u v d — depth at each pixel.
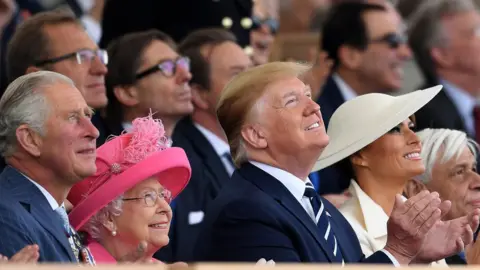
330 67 28.70
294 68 18.48
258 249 17.31
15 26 26.95
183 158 18.44
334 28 28.61
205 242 17.80
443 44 30.39
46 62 21.50
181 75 23.25
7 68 21.91
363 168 20.53
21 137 16.61
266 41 28.53
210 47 24.98
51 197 16.89
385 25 28.42
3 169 18.23
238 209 17.55
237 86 18.38
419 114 28.25
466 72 30.30
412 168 20.25
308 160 18.08
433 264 20.45
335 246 18.17
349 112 20.62
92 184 17.92
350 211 20.30
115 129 22.80
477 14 30.66
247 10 28.08
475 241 22.09
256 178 17.98
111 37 27.38
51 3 29.58
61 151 16.64
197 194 23.03
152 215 18.00
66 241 16.61
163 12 27.52
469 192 21.70
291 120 17.97
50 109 16.67
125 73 23.03
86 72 21.67
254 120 18.12
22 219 15.96
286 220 17.55
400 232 17.44
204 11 27.58
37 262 15.74
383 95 20.84
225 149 24.34
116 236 17.95
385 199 20.45
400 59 28.62
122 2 27.33
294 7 37.19
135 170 17.84
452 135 21.91
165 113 23.22
